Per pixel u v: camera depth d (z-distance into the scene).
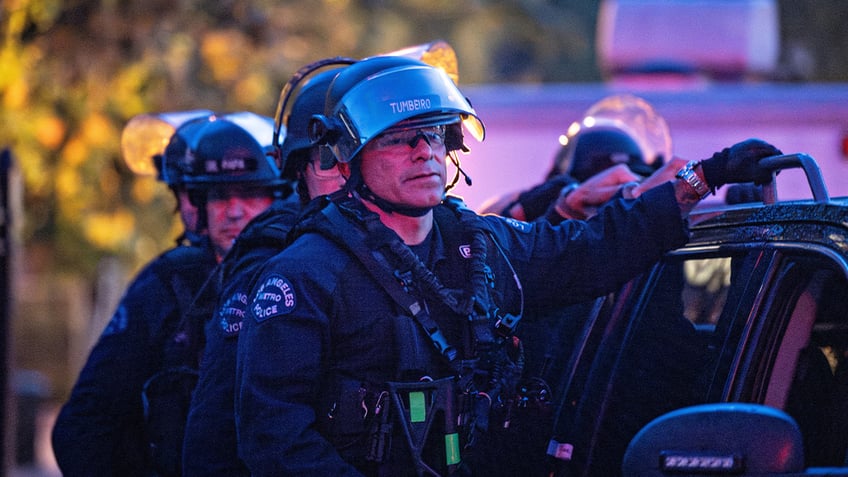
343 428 6.00
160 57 25.27
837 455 5.49
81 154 24.62
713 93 18.03
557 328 7.41
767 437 4.81
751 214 6.23
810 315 5.73
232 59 26.62
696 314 6.36
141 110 25.30
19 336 43.53
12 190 15.02
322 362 6.03
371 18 40.19
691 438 4.92
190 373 8.39
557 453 6.84
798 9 38.81
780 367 5.76
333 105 6.36
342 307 6.03
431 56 8.05
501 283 6.44
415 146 6.16
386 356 6.04
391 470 6.00
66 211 25.84
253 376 5.94
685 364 6.25
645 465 5.00
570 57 49.44
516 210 8.94
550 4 50.22
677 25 19.70
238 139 8.78
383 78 6.23
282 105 7.55
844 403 5.52
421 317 6.05
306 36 29.78
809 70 38.81
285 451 5.82
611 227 6.64
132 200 26.53
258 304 6.04
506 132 18.22
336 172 7.24
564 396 7.01
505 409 6.38
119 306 8.87
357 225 6.18
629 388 6.57
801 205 5.91
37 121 23.81
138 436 8.95
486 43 48.16
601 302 7.10
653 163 9.27
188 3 25.75
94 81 24.48
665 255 6.79
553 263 6.65
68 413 8.77
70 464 8.76
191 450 6.87
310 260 6.07
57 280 36.97
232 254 7.25
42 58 24.22
